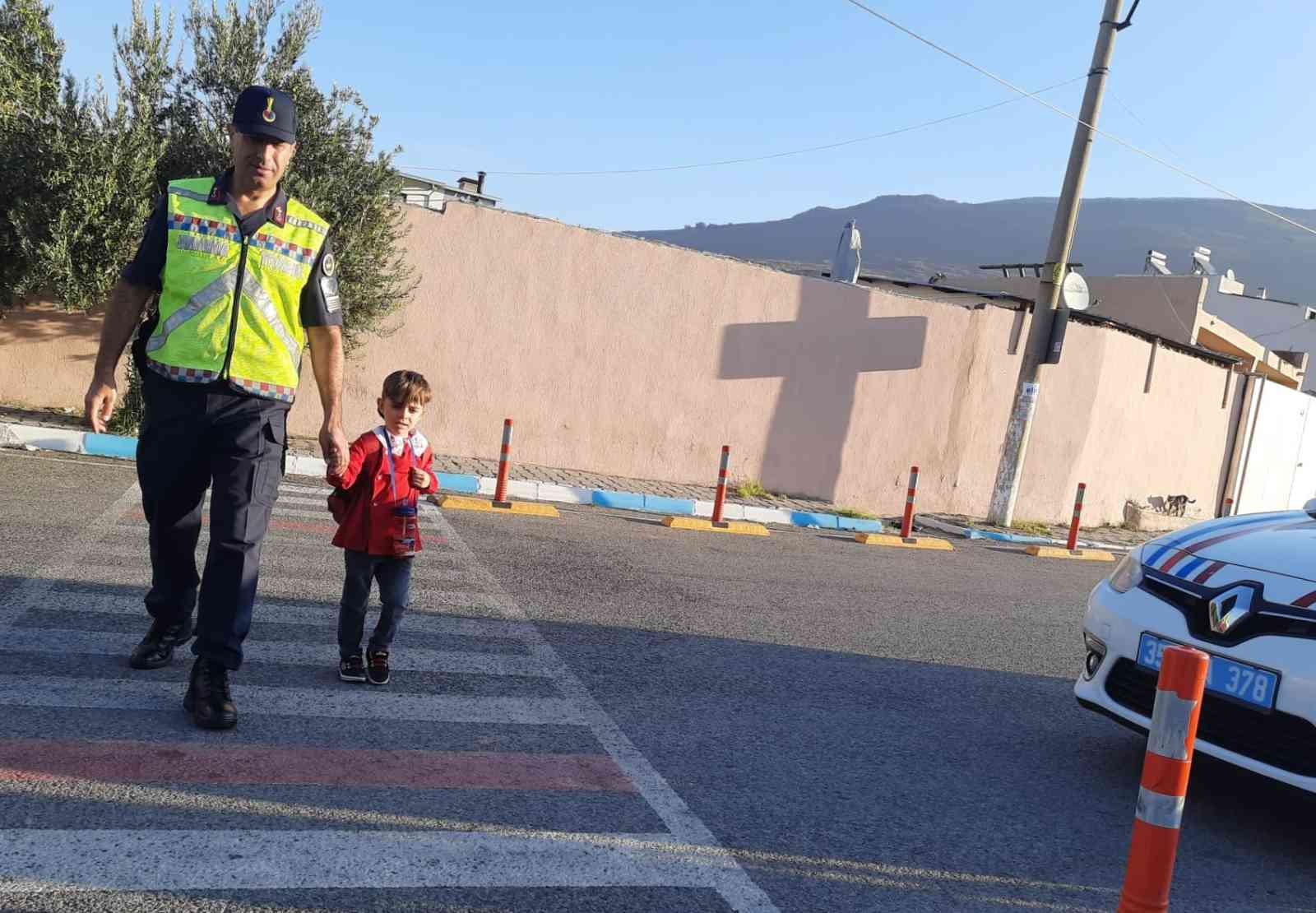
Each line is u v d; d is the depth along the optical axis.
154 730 3.95
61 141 10.58
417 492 4.89
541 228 13.77
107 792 3.40
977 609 9.06
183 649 4.93
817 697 5.60
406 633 5.82
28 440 10.49
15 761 3.53
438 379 13.55
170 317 4.02
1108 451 19.62
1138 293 28.53
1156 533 20.06
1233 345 29.64
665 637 6.47
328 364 4.30
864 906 3.30
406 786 3.75
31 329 11.85
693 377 14.88
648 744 4.53
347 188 11.82
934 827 4.03
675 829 3.68
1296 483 26.73
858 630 7.45
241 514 4.07
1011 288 28.56
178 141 11.49
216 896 2.87
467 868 3.20
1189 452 22.00
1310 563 4.36
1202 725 4.39
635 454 14.72
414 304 13.28
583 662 5.68
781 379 15.45
